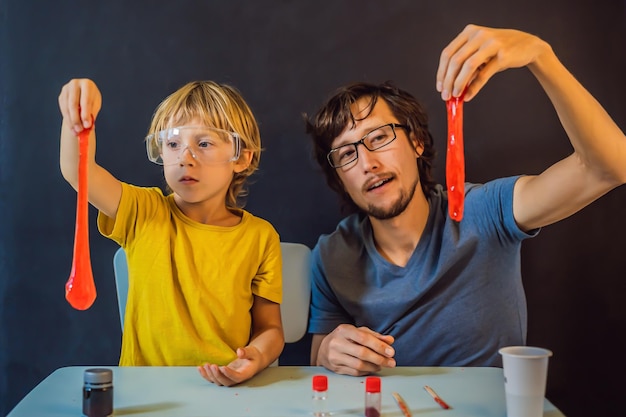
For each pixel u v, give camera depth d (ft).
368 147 5.17
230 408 3.39
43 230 6.33
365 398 3.30
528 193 4.93
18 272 6.33
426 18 6.34
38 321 6.33
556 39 6.30
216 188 5.14
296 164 6.39
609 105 6.26
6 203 6.34
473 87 3.49
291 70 6.37
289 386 3.79
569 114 4.20
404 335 5.24
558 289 6.27
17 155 6.33
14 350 6.33
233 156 5.14
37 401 3.51
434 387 3.75
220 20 6.38
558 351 6.26
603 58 6.28
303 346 6.41
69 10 6.37
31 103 6.34
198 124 5.25
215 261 5.11
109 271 6.34
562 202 4.74
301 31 6.38
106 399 3.22
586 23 6.28
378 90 5.38
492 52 3.44
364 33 6.35
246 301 5.18
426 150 5.58
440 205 5.42
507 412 3.19
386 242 5.40
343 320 5.58
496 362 5.17
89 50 6.35
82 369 4.10
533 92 6.31
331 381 3.91
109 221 5.04
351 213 5.89
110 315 6.33
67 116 3.68
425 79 6.33
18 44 6.36
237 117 5.43
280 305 5.70
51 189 6.33
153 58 6.35
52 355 6.33
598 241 6.25
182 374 4.01
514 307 5.24
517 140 6.31
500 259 5.21
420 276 5.21
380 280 5.34
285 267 5.74
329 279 5.47
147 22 6.37
